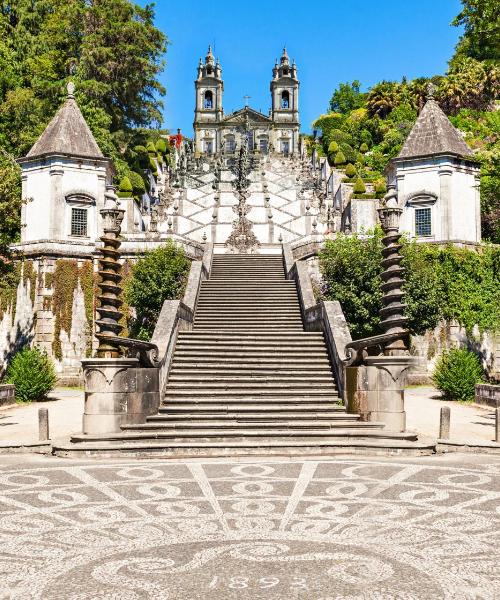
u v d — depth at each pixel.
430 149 31.64
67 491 9.45
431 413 19.22
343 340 17.81
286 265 29.88
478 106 75.94
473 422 17.45
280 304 24.80
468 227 31.45
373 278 25.42
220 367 18.12
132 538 6.94
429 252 29.25
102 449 12.80
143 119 53.25
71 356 30.09
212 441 13.51
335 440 13.52
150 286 28.09
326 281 27.08
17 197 26.45
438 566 5.93
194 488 9.64
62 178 31.73
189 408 15.52
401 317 15.12
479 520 7.64
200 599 5.11
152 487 9.73
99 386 14.23
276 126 103.69
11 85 42.94
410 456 12.77
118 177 46.84
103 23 49.44
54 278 30.47
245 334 20.66
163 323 18.62
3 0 47.56
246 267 31.05
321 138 94.75
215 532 7.16
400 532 7.12
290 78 104.62
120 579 5.61
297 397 16.64
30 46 46.50
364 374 15.20
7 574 5.77
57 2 50.19
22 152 40.94
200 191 57.34
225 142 102.88
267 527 7.36
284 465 11.75
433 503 8.56
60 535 7.07
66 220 31.66
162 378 16.38
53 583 5.52
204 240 42.78
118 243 15.51
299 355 18.89
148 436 13.41
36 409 20.92
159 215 50.53
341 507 8.34
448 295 28.91
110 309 14.89
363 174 64.50
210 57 107.31
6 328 30.56
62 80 45.72
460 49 84.12
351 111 101.56
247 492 9.33
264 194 55.88
